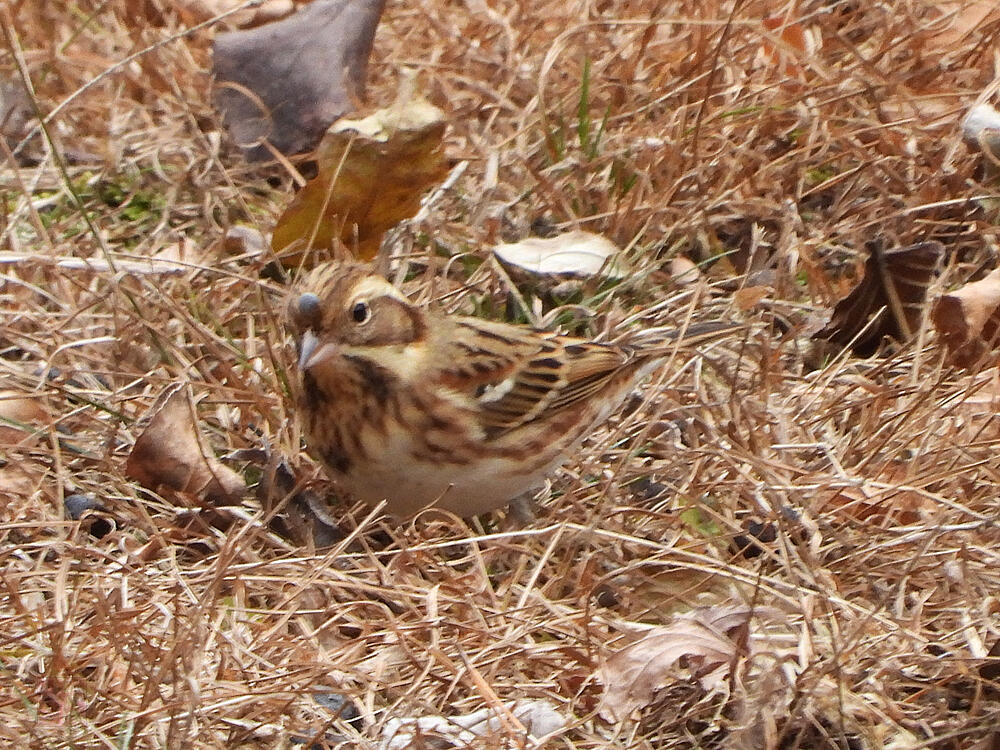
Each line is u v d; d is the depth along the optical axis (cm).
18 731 870
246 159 1477
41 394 1153
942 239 1369
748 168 1423
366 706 888
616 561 1043
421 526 1073
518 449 1056
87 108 1546
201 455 1094
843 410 1173
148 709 857
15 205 1420
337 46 1494
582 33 1567
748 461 1070
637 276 1319
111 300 1252
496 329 1071
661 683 896
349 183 1310
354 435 1015
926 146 1443
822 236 1377
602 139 1455
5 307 1301
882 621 948
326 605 979
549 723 883
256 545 1055
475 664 930
